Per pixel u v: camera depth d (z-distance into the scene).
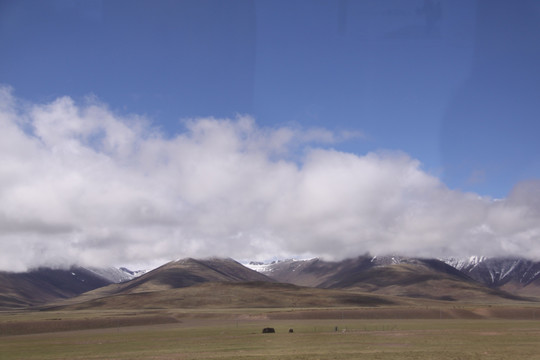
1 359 74.25
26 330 143.75
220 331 125.19
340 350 75.44
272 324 155.50
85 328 153.00
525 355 66.81
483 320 178.62
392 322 162.12
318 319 184.75
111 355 75.06
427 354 68.75
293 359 64.69
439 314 195.38
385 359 63.75
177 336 110.69
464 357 65.06
